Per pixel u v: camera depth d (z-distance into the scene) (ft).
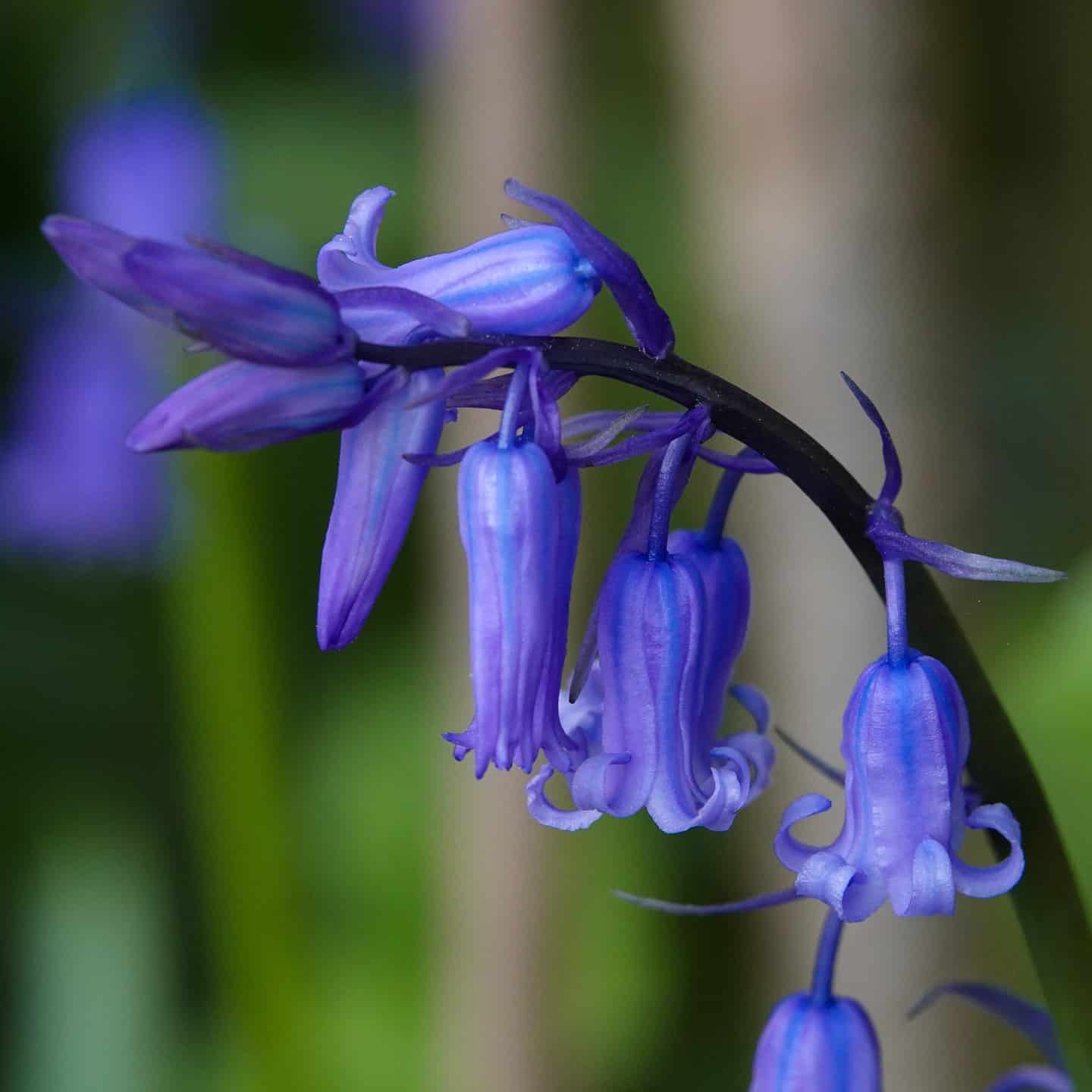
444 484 1.84
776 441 1.38
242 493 1.81
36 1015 1.88
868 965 1.71
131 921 1.93
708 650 1.41
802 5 1.68
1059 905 1.42
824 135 1.69
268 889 1.78
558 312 1.37
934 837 1.39
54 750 2.10
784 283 1.71
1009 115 2.32
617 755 1.38
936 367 1.74
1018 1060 1.69
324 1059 1.82
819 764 1.42
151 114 1.94
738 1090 1.81
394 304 1.35
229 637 1.80
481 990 1.80
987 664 1.80
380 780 2.02
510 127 1.86
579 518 1.37
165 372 2.00
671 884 1.85
